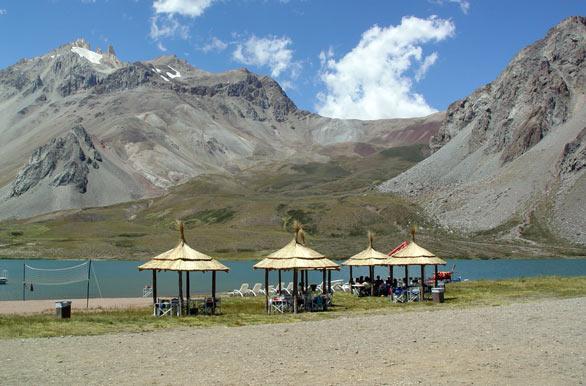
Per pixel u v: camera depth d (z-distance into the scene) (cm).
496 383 2009
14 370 2338
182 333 3381
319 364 2397
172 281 10738
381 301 5538
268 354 2652
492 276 12244
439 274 8356
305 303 4834
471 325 3409
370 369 2273
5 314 4609
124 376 2216
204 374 2239
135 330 3556
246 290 6812
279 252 4944
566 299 4944
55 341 3073
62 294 8088
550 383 2000
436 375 2142
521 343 2775
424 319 3775
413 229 6053
